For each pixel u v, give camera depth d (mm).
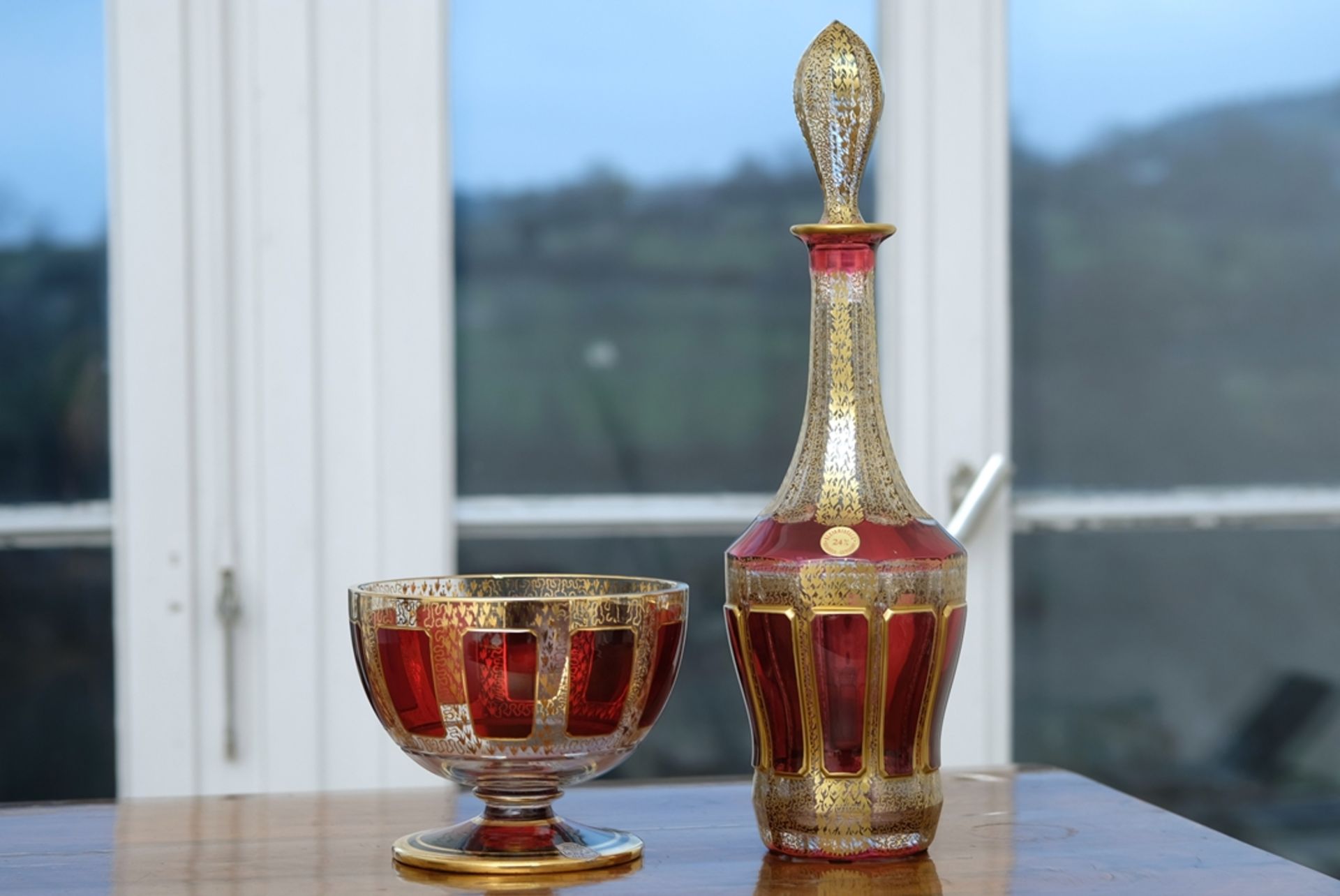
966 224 1730
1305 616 1830
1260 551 1822
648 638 670
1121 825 775
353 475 1661
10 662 1663
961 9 1727
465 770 673
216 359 1642
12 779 1662
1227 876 671
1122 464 1799
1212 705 1817
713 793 870
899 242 1724
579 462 1735
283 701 1647
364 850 721
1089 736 1796
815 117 696
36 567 1665
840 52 694
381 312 1659
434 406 1670
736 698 1750
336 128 1650
